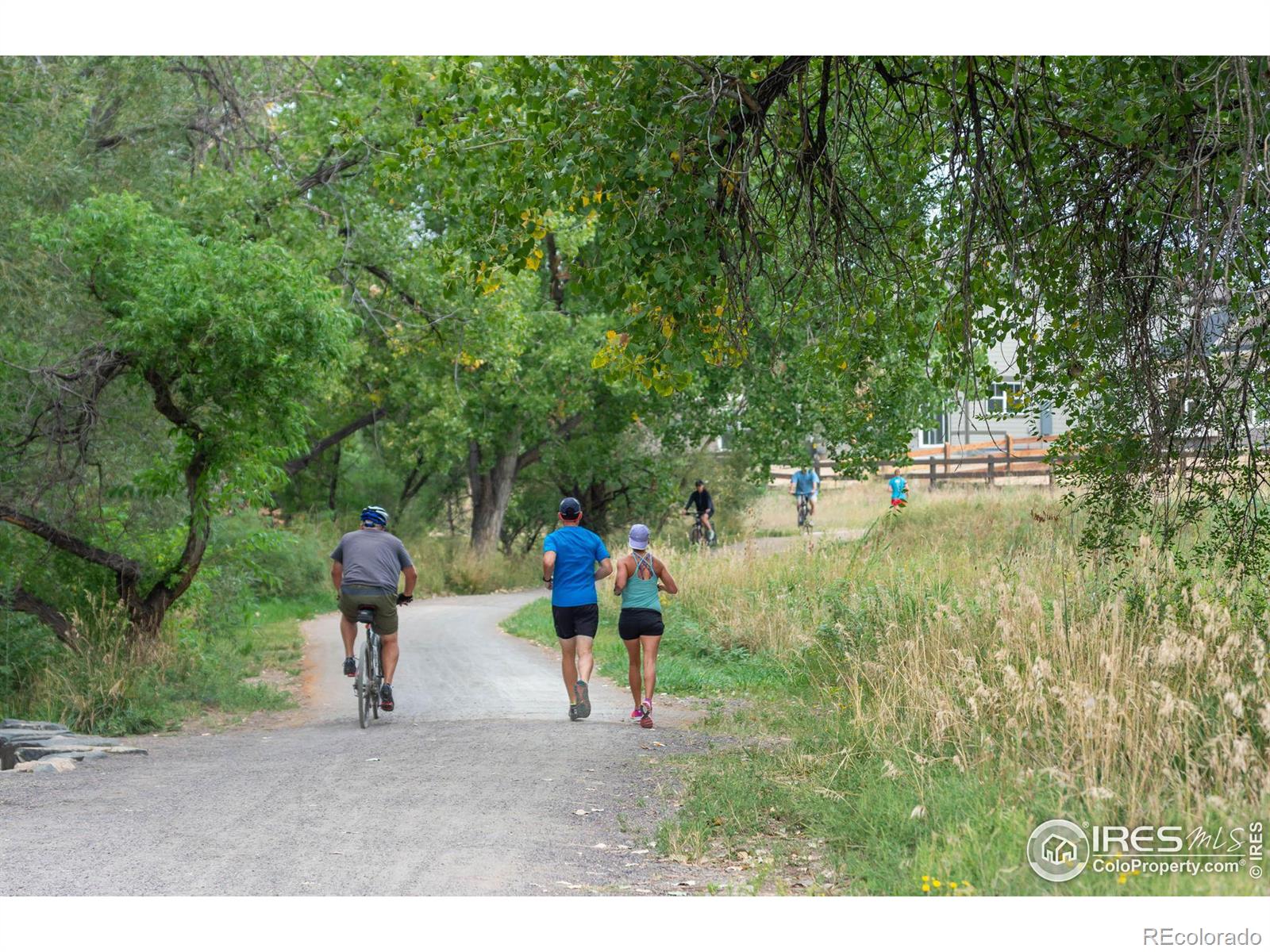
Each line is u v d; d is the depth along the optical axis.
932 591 12.23
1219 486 8.05
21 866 5.43
